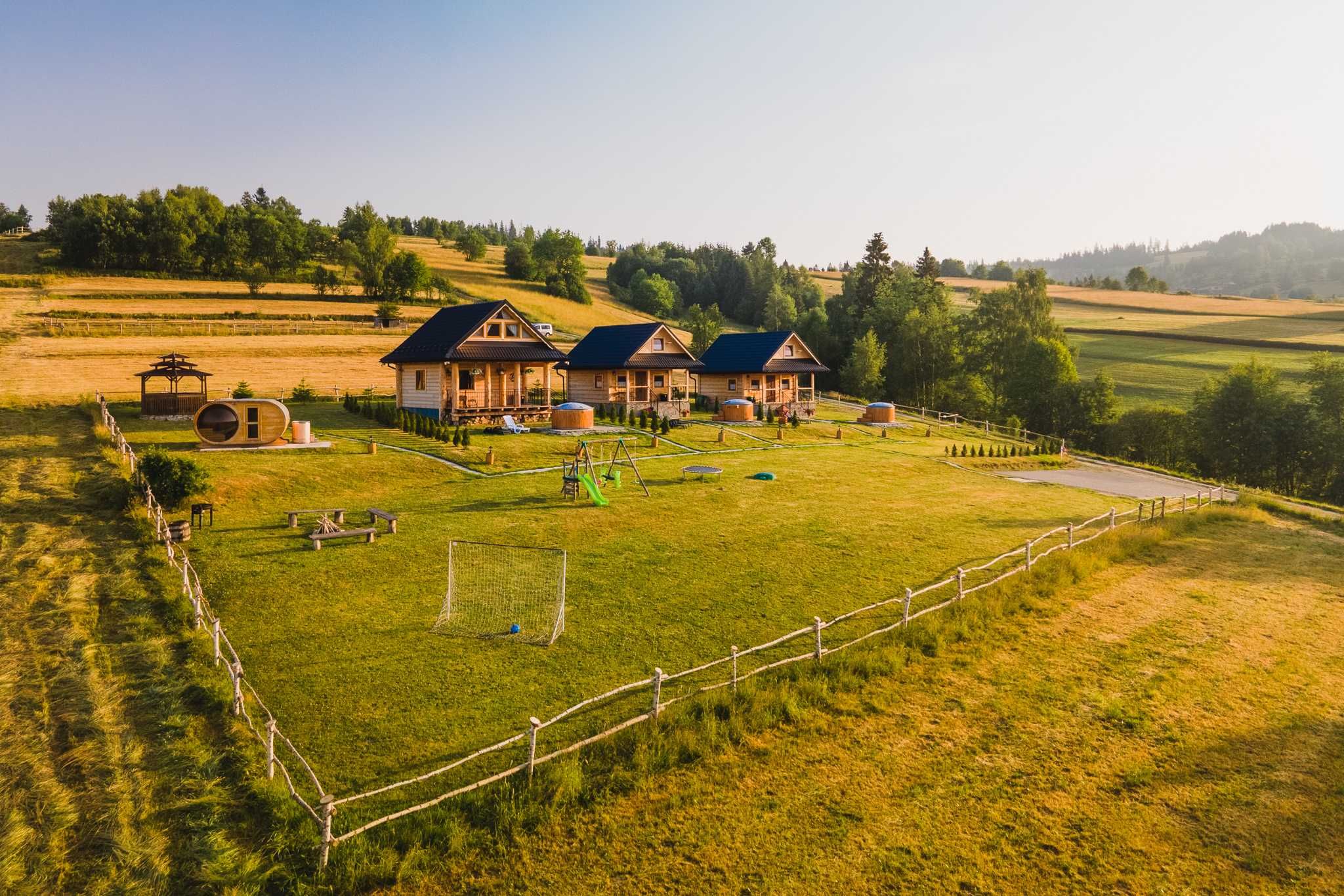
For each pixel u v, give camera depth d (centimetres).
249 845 1059
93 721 1298
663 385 5812
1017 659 1761
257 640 1633
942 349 8969
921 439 5584
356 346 7656
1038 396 7969
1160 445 7106
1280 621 2103
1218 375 8656
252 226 12162
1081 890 1055
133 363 6022
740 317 15912
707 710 1430
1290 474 6600
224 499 2594
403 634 1700
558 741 1331
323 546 2239
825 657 1672
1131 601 2197
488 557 2236
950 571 2322
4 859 1000
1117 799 1256
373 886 1011
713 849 1102
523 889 1016
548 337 8956
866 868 1074
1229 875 1096
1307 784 1319
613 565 2212
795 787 1252
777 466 4016
